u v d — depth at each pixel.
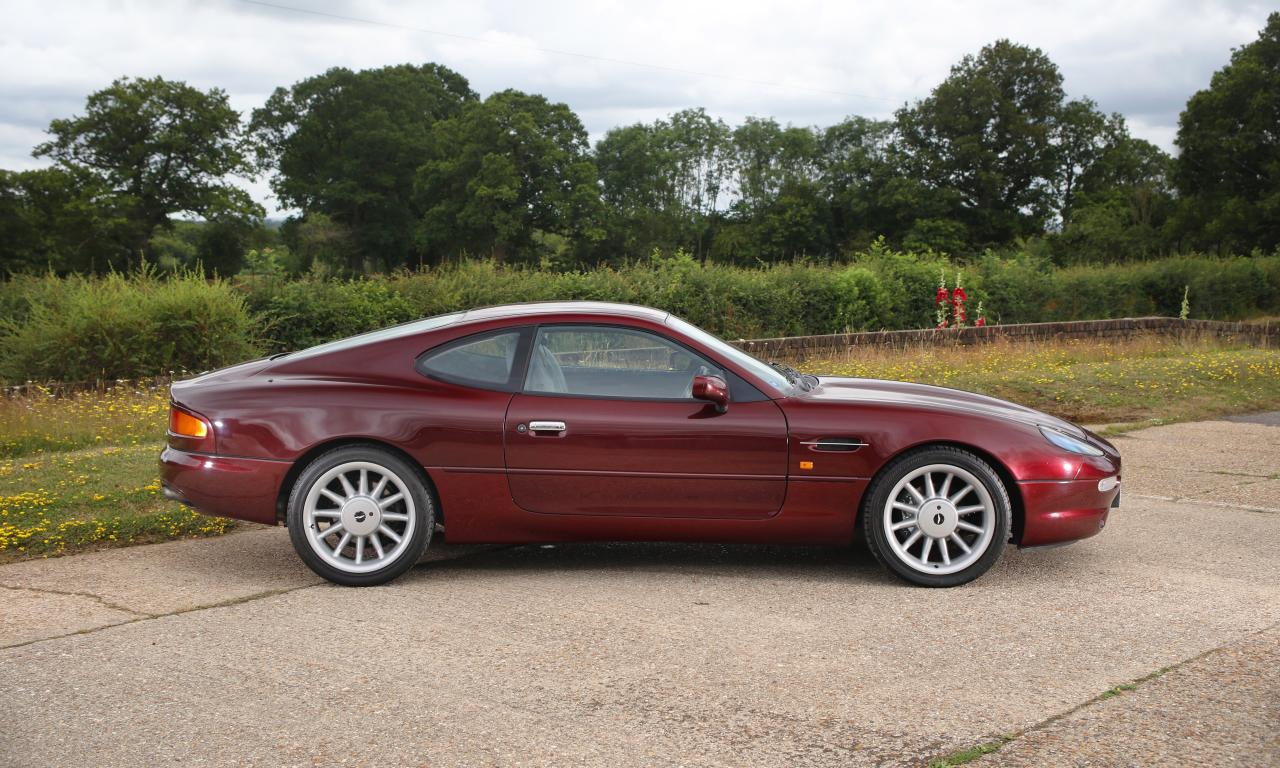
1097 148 88.56
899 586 4.95
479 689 3.61
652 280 19.67
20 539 5.60
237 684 3.66
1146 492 7.20
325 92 85.88
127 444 8.86
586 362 5.05
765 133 106.81
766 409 4.94
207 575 5.13
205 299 13.15
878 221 90.25
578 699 3.52
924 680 3.69
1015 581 5.02
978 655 3.95
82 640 4.13
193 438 4.94
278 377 5.06
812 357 16.14
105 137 71.25
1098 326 20.84
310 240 80.00
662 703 3.48
